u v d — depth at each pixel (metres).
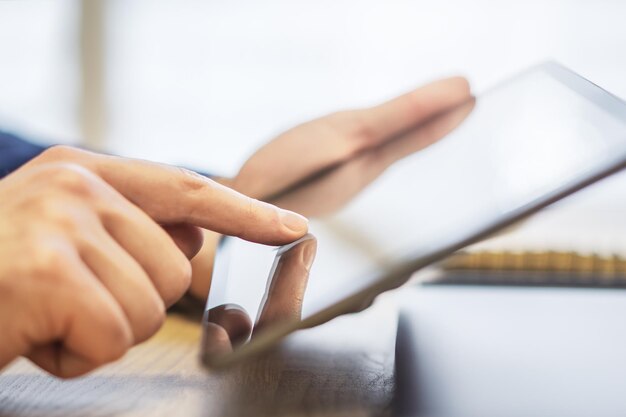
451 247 0.35
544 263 0.58
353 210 0.45
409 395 0.36
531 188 0.36
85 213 0.36
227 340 0.35
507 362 0.40
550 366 0.39
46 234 0.35
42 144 0.71
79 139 1.59
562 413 0.34
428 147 0.50
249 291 0.39
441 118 0.54
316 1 1.46
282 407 0.36
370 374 0.40
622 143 0.36
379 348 0.44
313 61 1.48
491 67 1.40
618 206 1.26
